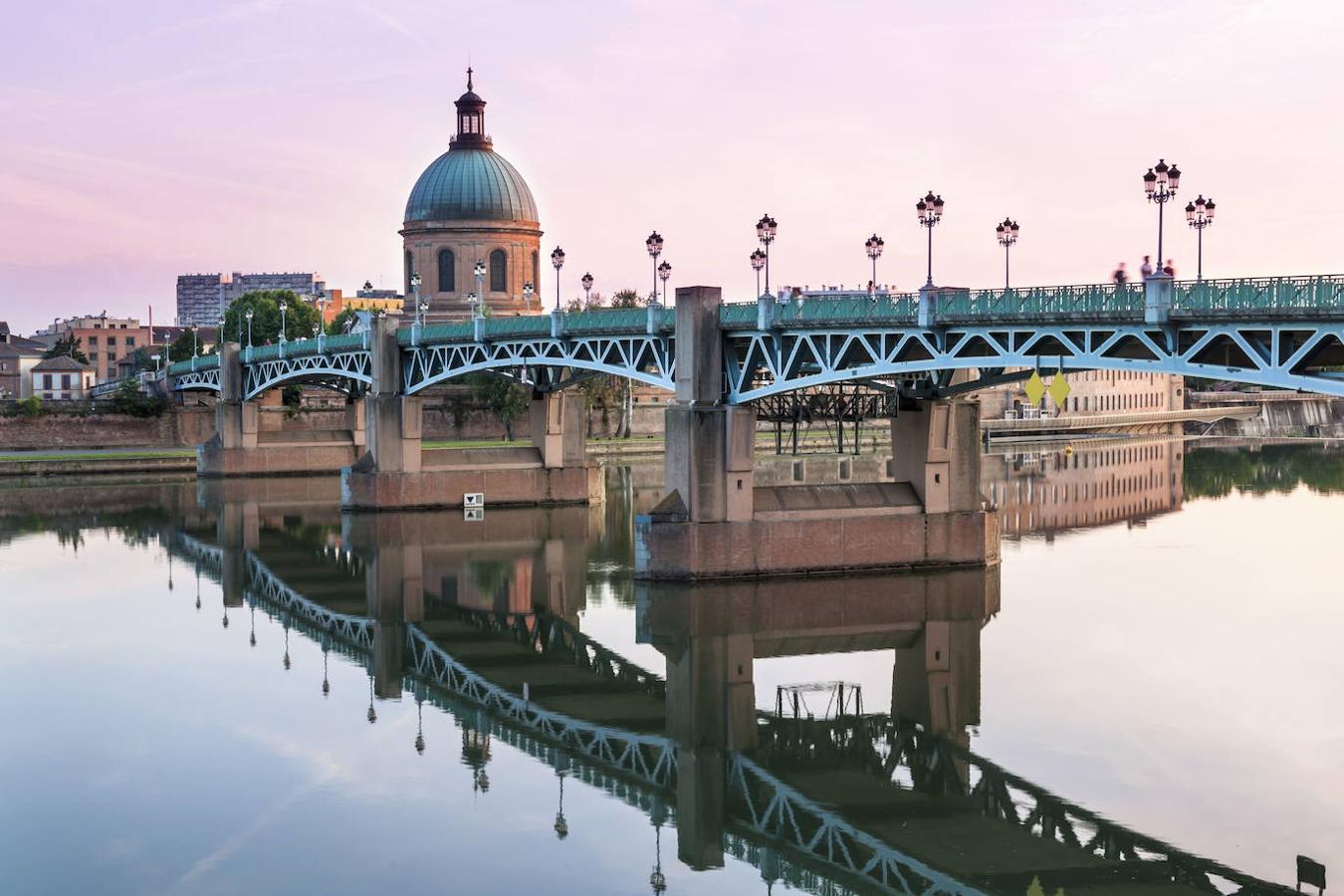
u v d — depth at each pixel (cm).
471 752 5344
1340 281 5259
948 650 6619
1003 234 6981
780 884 4122
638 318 8925
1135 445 19825
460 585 8600
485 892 4028
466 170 18600
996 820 4547
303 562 9544
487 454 12344
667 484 8112
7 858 4203
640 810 4741
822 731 5588
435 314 18475
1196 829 4350
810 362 8050
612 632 7200
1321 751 4988
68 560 9706
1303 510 11675
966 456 8388
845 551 8169
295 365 14575
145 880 4053
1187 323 5831
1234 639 6619
